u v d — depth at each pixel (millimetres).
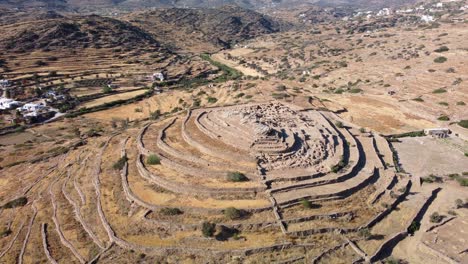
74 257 51312
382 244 51062
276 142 69375
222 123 79875
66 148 95562
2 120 127750
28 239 56594
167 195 59500
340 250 50125
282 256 48438
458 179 68188
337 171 65000
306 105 103188
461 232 54375
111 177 69312
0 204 69938
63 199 66812
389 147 81562
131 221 55281
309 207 56188
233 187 58812
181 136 79500
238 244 49844
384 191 62406
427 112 100875
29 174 81375
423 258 49781
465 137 87062
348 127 91750
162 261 48281
